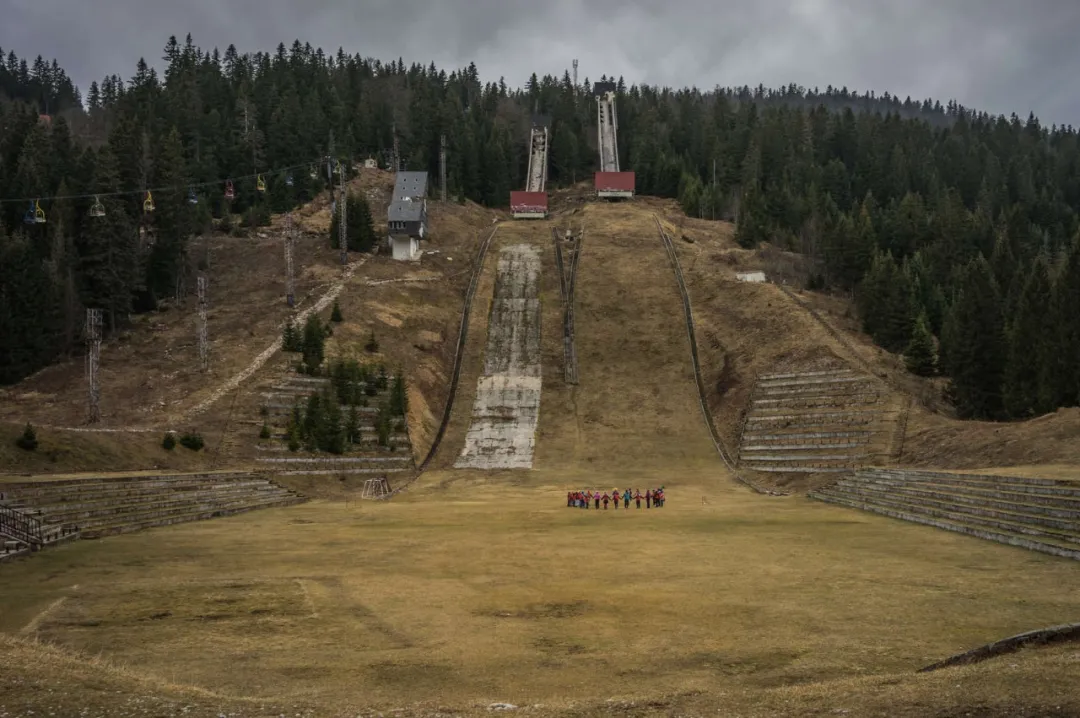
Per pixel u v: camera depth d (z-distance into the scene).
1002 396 91.31
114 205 120.12
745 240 172.00
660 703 18.80
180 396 94.19
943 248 157.38
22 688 18.81
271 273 143.75
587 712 18.36
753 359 113.50
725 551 45.81
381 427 95.12
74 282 113.88
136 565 41.59
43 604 32.75
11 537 45.09
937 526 54.75
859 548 46.38
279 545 48.59
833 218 172.12
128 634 28.17
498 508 71.31
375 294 132.75
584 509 70.38
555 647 26.36
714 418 105.31
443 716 18.45
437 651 25.98
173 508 61.88
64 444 70.00
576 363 120.25
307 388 100.12
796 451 91.00
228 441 85.50
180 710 18.28
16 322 101.44
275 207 182.62
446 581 37.28
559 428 104.94
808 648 25.84
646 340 125.06
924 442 80.56
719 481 88.44
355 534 53.66
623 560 42.97
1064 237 189.25
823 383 101.88
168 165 137.12
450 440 102.31
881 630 27.97
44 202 126.44
